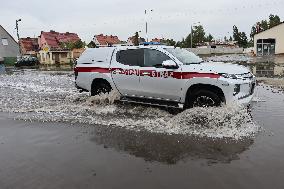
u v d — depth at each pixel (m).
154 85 7.47
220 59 35.12
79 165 4.64
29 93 11.94
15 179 4.25
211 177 4.09
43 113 8.11
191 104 7.03
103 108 8.28
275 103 8.52
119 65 8.17
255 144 5.25
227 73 6.49
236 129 6.07
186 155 4.88
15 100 10.29
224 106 6.50
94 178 4.18
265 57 38.56
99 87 8.82
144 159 4.79
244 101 6.53
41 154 5.16
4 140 5.98
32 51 59.25
